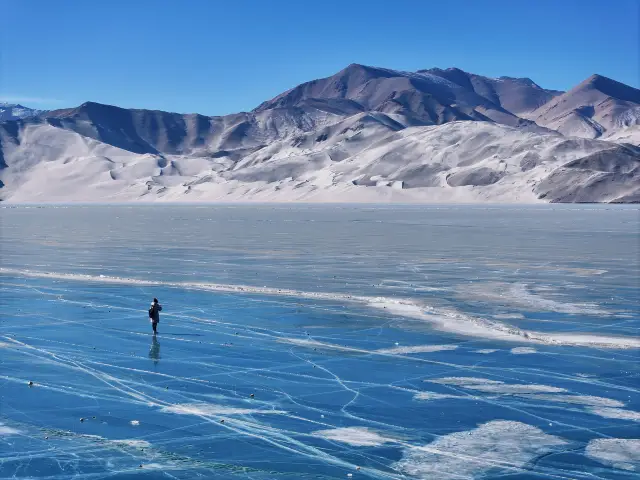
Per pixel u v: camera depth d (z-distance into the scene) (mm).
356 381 23859
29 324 32312
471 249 63125
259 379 24141
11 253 60000
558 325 31422
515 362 25844
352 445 18594
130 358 26750
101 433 19500
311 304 36562
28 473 17094
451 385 23328
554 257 56531
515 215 133875
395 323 32188
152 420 20438
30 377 24438
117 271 48406
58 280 44531
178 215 139875
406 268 49812
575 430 19469
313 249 63188
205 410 21219
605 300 37188
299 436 19234
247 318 33406
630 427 19625
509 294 39062
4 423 20234
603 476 16703
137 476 16891
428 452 18125
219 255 58219
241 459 17797
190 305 36469
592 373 24438
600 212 147375
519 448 18312
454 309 35000
